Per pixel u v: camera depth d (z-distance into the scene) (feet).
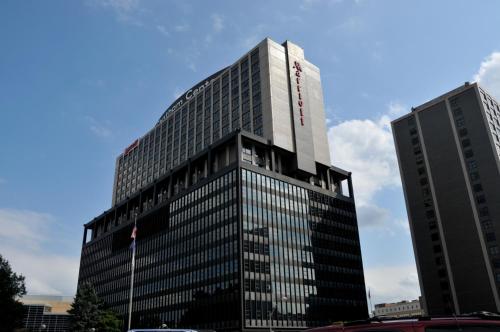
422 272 359.66
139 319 399.85
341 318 353.72
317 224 375.04
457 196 356.38
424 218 371.97
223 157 372.58
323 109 428.56
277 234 337.11
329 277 361.71
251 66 411.13
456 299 332.60
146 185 484.74
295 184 371.56
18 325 259.39
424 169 384.88
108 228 533.55
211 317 314.76
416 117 404.57
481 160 350.64
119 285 456.45
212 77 480.23
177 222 389.39
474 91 370.32
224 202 339.57
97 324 341.82
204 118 446.60
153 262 407.64
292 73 409.49
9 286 252.42
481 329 24.64
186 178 406.21
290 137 382.63
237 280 302.25
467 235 341.21
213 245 336.29
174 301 360.07
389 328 26.94
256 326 293.43
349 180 432.25
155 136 520.83
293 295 325.42
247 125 392.68
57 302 576.61
